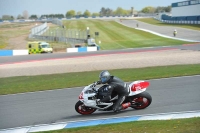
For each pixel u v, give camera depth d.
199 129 17.23
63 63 68.19
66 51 109.94
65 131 20.06
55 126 22.23
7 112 27.64
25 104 30.36
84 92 23.22
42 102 30.66
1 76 55.59
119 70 53.06
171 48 93.44
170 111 23.34
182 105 25.00
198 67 47.16
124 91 22.91
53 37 156.62
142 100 24.34
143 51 89.75
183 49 87.06
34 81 45.75
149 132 17.81
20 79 49.84
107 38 155.00
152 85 35.12
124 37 154.50
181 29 173.75
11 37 171.75
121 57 75.06
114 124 20.44
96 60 70.81
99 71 53.59
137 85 23.69
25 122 24.03
